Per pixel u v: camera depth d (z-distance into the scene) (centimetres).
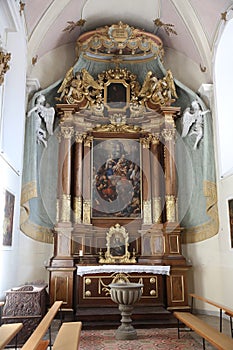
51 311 572
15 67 883
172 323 774
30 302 652
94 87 1066
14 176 821
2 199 709
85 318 798
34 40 967
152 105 1068
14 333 449
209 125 998
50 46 1061
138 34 1020
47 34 1000
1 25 655
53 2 934
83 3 981
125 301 691
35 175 922
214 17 952
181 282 904
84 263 921
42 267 947
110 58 1083
